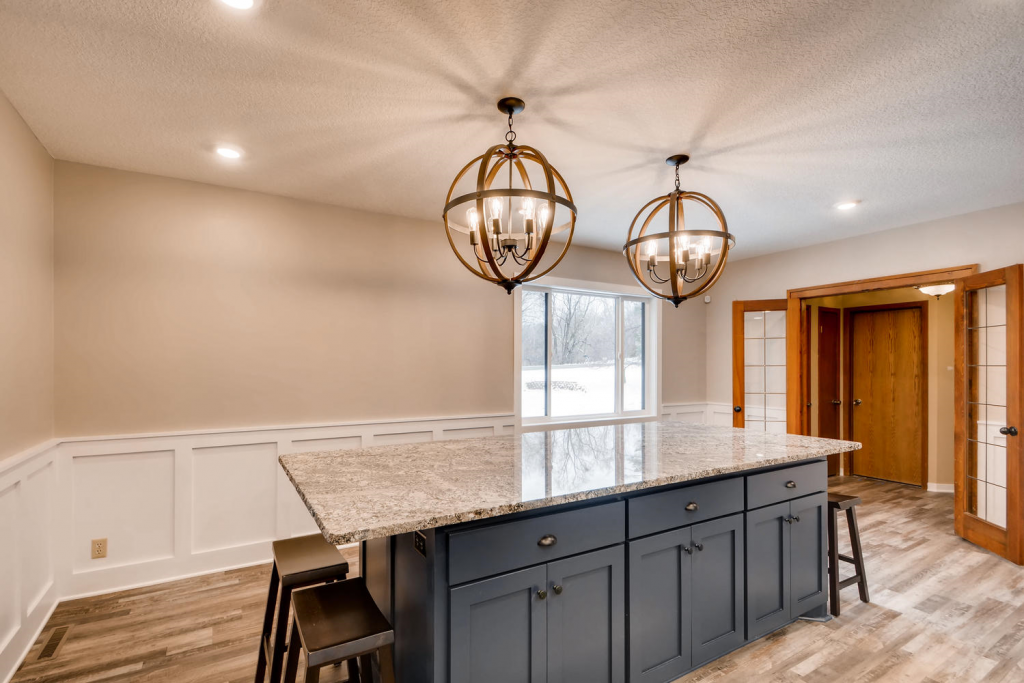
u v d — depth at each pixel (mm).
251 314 3225
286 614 1655
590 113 2240
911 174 2971
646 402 5375
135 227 2902
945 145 2580
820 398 5570
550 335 4777
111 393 2826
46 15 1579
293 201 3383
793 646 2250
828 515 2578
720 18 1610
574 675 1700
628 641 1829
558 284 4621
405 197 3373
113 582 2807
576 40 1729
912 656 2178
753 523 2229
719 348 5621
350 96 2096
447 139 2506
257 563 3201
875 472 5578
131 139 2490
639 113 2242
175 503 2977
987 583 2912
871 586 2873
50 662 2133
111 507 2816
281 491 3283
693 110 2217
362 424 3584
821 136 2473
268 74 1931
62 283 2709
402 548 1671
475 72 1918
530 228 1852
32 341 2400
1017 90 2049
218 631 2381
